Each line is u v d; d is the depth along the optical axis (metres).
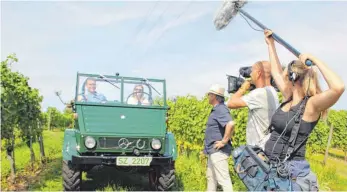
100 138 7.45
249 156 3.54
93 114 7.62
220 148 5.96
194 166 9.45
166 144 7.91
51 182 8.71
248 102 4.79
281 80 3.76
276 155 3.38
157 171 7.83
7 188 8.30
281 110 3.44
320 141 14.73
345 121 17.92
